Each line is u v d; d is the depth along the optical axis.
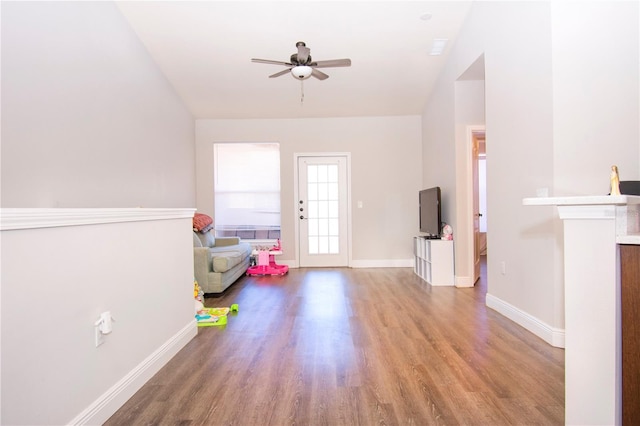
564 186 2.34
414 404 1.68
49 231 1.32
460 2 3.56
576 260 1.21
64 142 3.10
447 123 4.49
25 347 1.21
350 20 3.79
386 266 5.89
